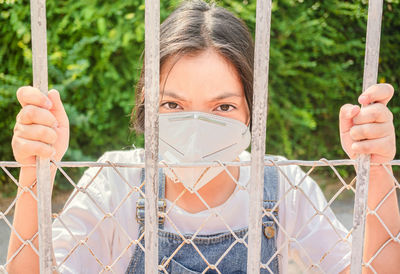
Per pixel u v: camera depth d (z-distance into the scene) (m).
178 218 1.28
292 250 1.43
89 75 4.08
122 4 3.89
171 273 1.23
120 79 4.05
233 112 1.20
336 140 4.61
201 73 1.13
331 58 4.42
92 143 4.23
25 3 3.74
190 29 1.19
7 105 3.89
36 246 0.91
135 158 1.44
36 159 0.75
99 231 1.29
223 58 1.16
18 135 0.76
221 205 1.29
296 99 4.48
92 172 1.38
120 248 1.31
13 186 4.04
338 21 4.27
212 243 1.25
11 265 0.91
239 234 1.27
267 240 1.31
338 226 1.35
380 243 0.96
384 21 4.06
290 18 4.20
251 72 1.23
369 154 0.79
